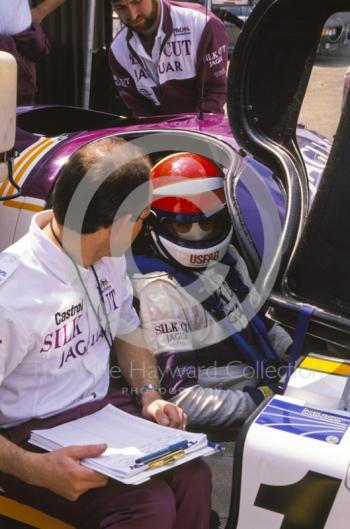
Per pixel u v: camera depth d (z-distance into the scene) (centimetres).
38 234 256
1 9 573
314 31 270
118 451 249
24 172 388
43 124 486
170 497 255
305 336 260
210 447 258
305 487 223
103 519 253
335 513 221
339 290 240
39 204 378
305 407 240
